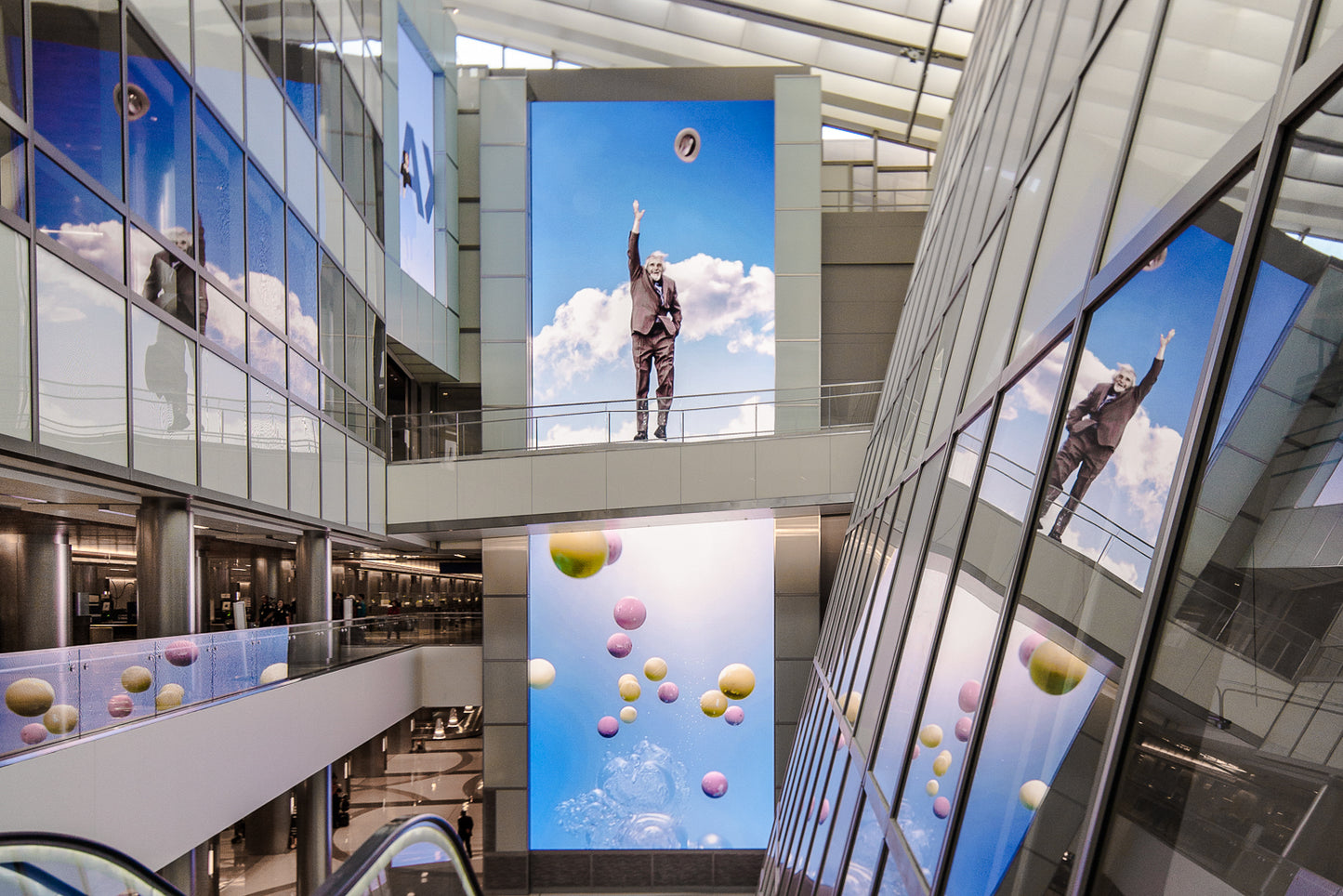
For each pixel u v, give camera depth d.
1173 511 2.12
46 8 8.73
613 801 20.45
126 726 8.86
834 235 25.61
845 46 26.83
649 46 28.97
